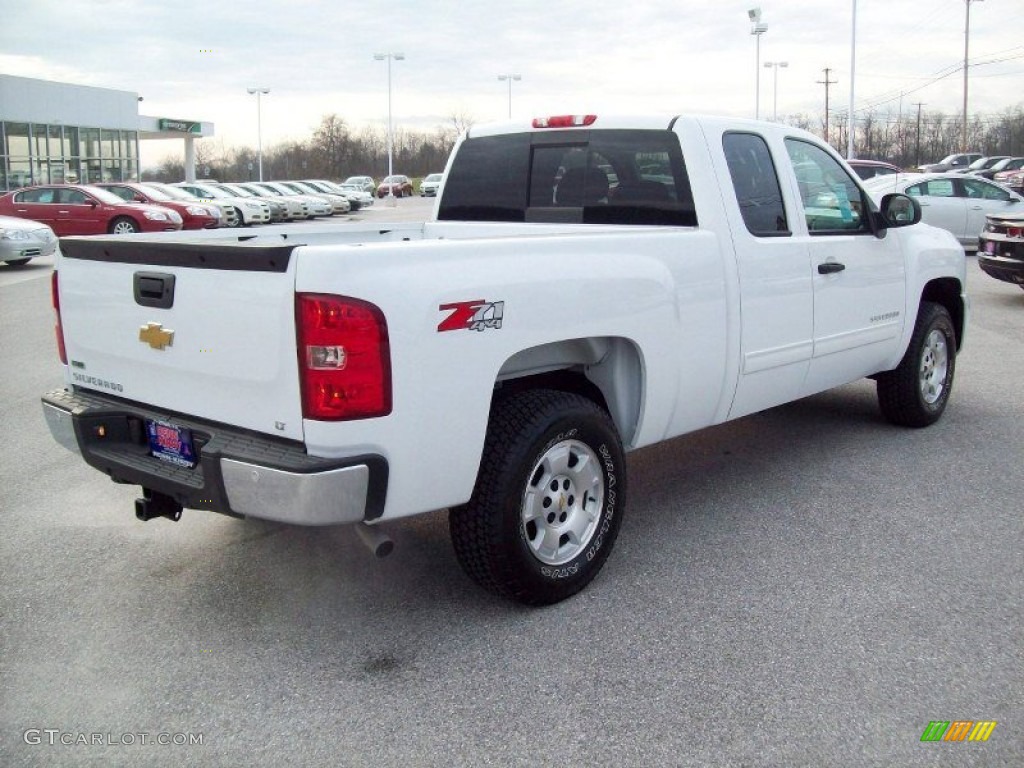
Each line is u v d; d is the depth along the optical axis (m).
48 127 41.09
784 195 4.92
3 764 2.80
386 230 5.40
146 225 23.11
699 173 4.44
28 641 3.53
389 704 3.10
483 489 3.48
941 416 6.73
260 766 2.79
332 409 3.01
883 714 3.03
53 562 4.26
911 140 82.25
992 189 18.22
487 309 3.32
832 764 2.79
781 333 4.83
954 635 3.54
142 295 3.49
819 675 3.26
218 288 3.22
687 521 4.72
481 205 5.38
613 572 4.11
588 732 2.94
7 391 7.71
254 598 3.89
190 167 58.22
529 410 3.57
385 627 3.63
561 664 3.34
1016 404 7.07
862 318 5.52
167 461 3.55
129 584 4.02
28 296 13.68
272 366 3.10
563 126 4.95
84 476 5.51
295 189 44.03
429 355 3.16
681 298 4.15
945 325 6.41
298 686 3.21
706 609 3.75
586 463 3.83
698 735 2.93
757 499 5.04
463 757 2.83
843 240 5.30
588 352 4.02
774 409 6.98
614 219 4.79
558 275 3.59
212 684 3.23
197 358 3.34
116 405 3.74
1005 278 12.05
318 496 3.01
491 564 3.54
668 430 4.30
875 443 6.07
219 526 4.71
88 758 2.83
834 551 4.33
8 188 38.78
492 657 3.39
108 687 3.21
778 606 3.78
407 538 4.54
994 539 4.46
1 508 4.97
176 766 2.79
